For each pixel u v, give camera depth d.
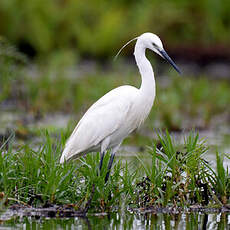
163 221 7.45
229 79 26.25
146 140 13.90
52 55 32.06
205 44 33.34
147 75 8.95
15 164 8.32
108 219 7.48
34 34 32.50
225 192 8.25
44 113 17.39
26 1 32.50
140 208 7.95
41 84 20.73
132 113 9.06
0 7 32.25
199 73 28.30
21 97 19.41
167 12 33.72
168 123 15.66
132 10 36.03
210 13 34.19
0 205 7.56
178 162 8.28
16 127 14.33
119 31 33.72
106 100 9.04
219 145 13.02
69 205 7.66
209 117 16.78
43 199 7.70
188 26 34.28
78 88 20.17
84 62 32.72
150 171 8.34
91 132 8.86
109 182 8.02
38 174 8.12
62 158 8.54
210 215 7.84
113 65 30.09
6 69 17.83
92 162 8.34
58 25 33.78
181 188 8.24
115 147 9.35
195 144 8.59
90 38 33.56
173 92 19.77
